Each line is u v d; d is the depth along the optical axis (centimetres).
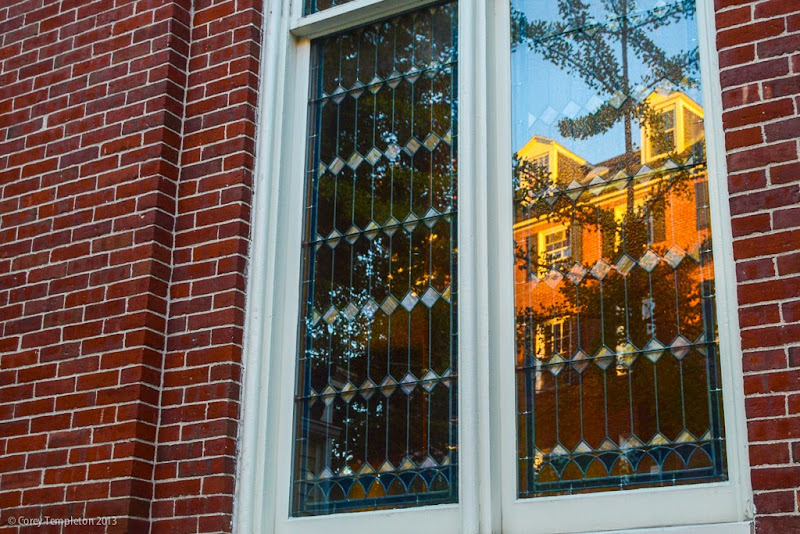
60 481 466
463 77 469
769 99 385
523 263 438
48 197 528
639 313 409
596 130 442
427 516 418
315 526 438
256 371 462
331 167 497
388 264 468
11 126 557
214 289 475
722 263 392
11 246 529
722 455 377
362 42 513
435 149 474
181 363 471
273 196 491
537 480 406
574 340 418
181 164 507
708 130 411
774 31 392
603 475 396
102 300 489
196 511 444
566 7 467
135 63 529
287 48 519
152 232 488
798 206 369
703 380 389
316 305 477
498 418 419
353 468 444
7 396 499
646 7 449
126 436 456
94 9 557
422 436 434
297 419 462
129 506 444
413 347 449
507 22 474
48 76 557
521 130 458
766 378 357
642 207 422
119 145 516
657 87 435
